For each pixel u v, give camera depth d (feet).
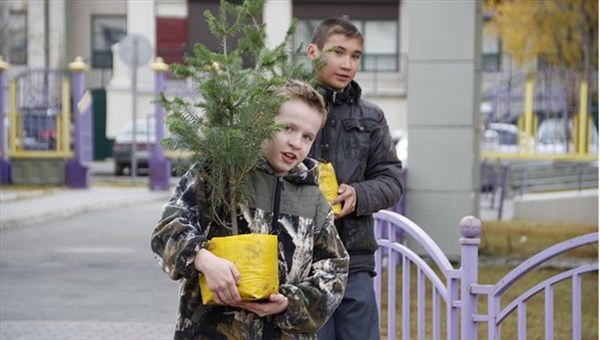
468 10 42.98
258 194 14.07
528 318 32.12
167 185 90.63
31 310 35.63
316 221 14.26
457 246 43.09
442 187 43.21
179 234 13.52
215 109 14.07
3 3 148.36
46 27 154.40
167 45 148.77
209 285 13.30
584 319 31.89
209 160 13.91
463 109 43.09
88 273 44.19
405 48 151.94
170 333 31.81
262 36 16.40
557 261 45.24
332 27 18.98
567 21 108.06
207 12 15.39
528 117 84.74
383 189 18.79
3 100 88.99
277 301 13.56
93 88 151.23
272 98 13.93
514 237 54.08
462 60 43.09
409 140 43.42
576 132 84.53
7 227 60.85
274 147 14.12
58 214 67.51
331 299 14.08
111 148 148.97
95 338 30.91
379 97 150.82
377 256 23.80
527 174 78.64
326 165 18.44
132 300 37.83
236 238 13.44
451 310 20.22
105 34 158.20
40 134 89.92
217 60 14.37
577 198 64.59
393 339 22.88
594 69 106.32
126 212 72.13
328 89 19.03
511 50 117.91
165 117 14.37
